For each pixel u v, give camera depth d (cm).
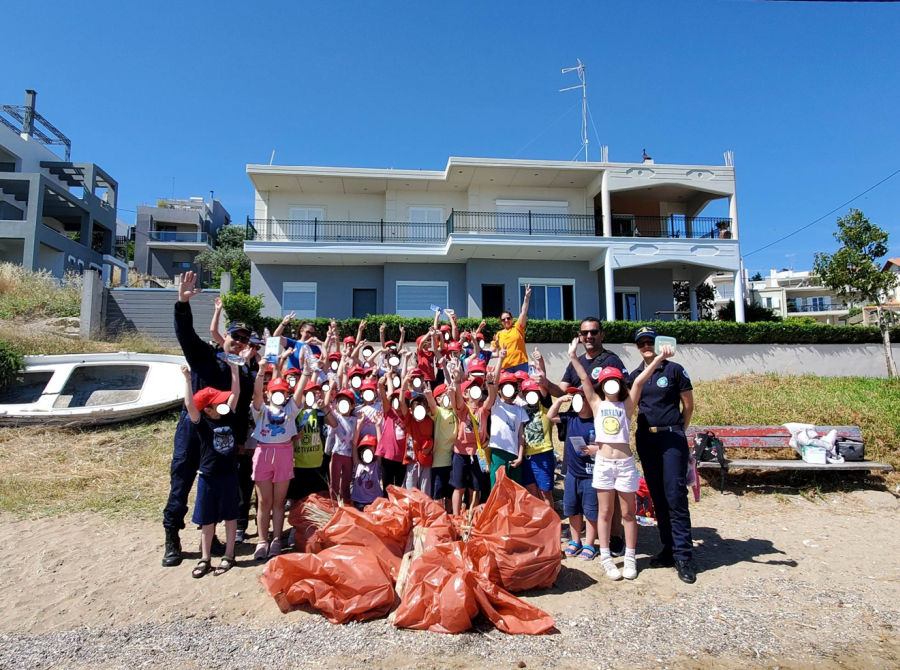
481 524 438
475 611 367
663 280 2056
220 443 455
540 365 566
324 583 385
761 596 420
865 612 393
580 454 511
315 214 2083
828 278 1752
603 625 372
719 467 701
